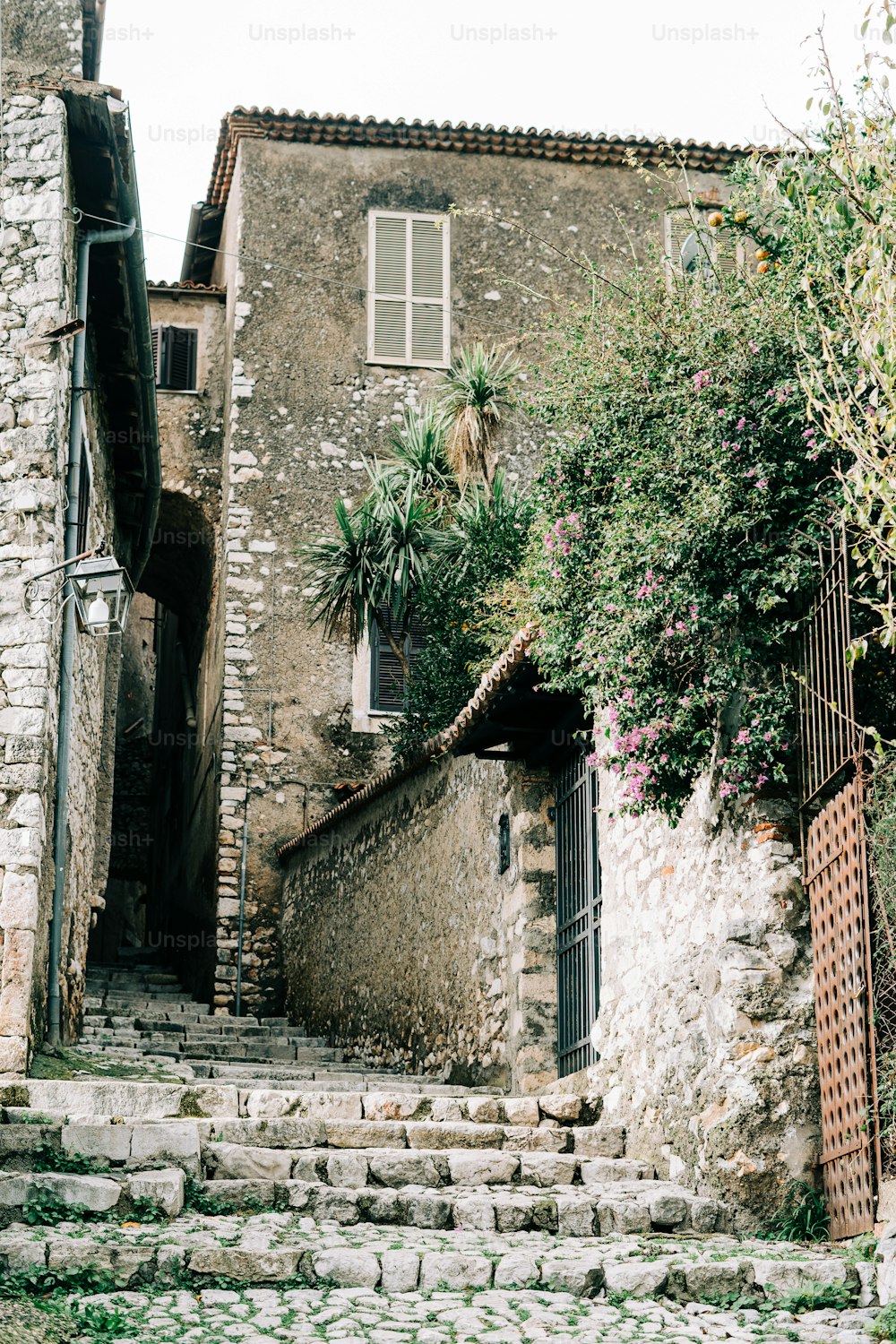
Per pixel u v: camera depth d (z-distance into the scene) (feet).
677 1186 25.20
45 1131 23.43
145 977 65.36
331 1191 23.45
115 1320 18.20
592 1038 30.83
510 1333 18.51
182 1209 22.72
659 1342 18.52
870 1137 21.80
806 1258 21.39
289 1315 19.04
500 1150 27.04
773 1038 24.17
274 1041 47.16
